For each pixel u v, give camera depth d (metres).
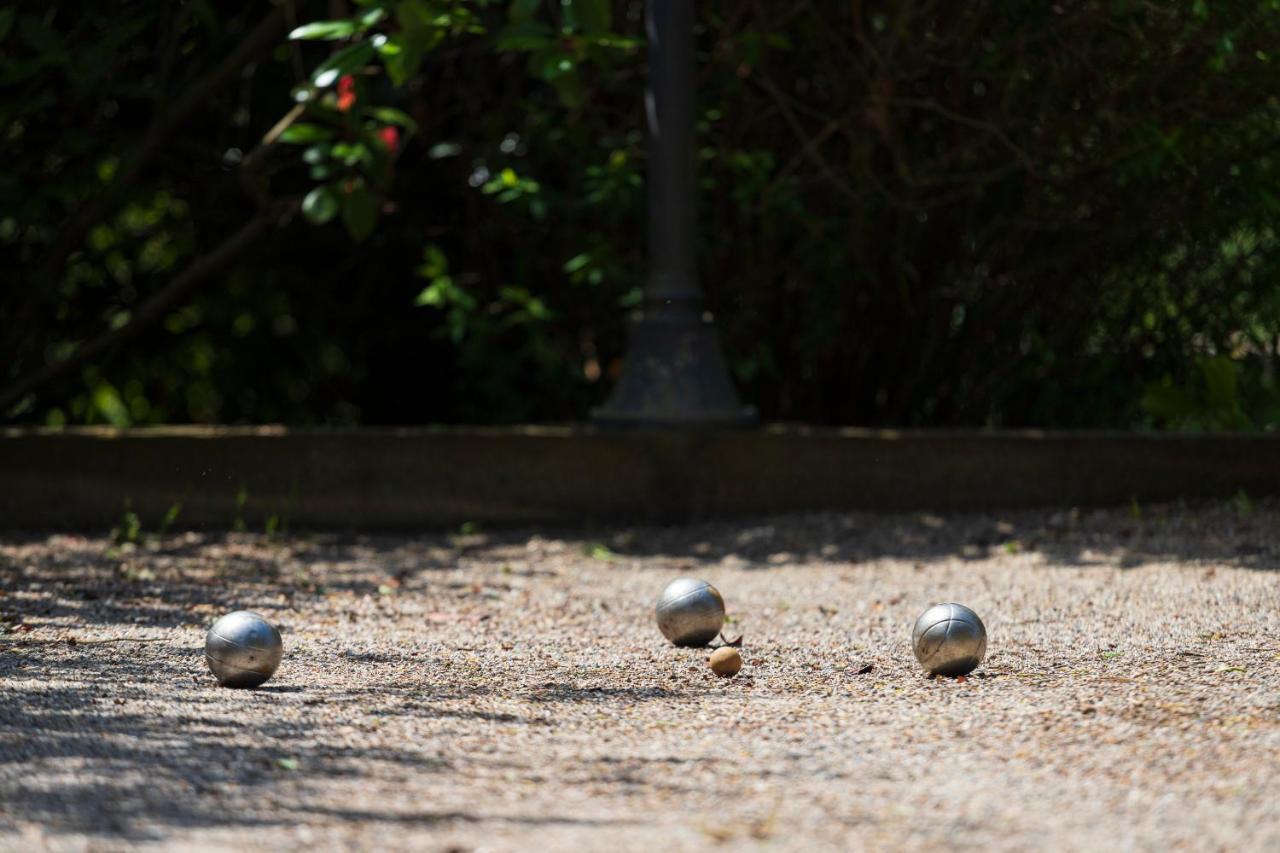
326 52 24.62
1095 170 22.19
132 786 9.38
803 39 23.77
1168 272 23.12
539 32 19.92
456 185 25.52
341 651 14.05
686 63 21.66
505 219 25.17
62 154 24.11
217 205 26.00
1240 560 17.88
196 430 21.84
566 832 8.45
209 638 12.40
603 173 22.48
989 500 21.58
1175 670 12.77
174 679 12.66
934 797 9.15
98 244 26.30
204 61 24.75
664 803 9.06
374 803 9.06
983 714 11.30
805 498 21.83
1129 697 11.77
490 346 25.33
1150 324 23.67
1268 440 21.31
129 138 24.47
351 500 21.75
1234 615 15.11
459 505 21.81
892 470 21.67
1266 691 11.87
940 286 24.11
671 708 11.70
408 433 21.80
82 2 23.97
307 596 17.09
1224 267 22.88
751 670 13.25
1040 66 21.81
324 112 21.83
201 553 19.94
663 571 18.97
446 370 26.89
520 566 19.30
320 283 26.80
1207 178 21.53
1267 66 20.23
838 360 25.25
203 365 27.50
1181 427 22.94
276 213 23.67
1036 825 8.59
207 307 26.97
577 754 10.24
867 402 25.41
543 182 25.30
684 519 21.83
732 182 24.27
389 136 22.66
